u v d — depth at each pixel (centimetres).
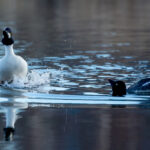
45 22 2995
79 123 936
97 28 2700
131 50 1861
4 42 1302
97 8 4034
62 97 1149
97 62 1599
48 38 2242
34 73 1414
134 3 4484
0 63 1297
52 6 4219
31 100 1122
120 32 2509
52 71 1446
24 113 1007
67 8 4028
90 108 1049
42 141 830
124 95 1173
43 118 972
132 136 852
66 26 2788
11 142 827
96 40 2181
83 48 1920
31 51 1823
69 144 814
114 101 1114
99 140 834
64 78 1359
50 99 1133
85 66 1527
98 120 952
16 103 1096
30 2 4603
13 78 1302
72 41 2141
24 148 796
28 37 2277
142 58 1670
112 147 797
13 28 2647
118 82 1192
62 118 967
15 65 1291
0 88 1250
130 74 1409
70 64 1564
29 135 866
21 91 1214
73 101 1113
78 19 3197
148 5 4266
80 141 829
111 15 3466
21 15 3422
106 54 1766
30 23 2922
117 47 1952
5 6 4197
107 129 895
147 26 2781
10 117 977
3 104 1087
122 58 1673
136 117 972
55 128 905
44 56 1711
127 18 3241
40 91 1213
